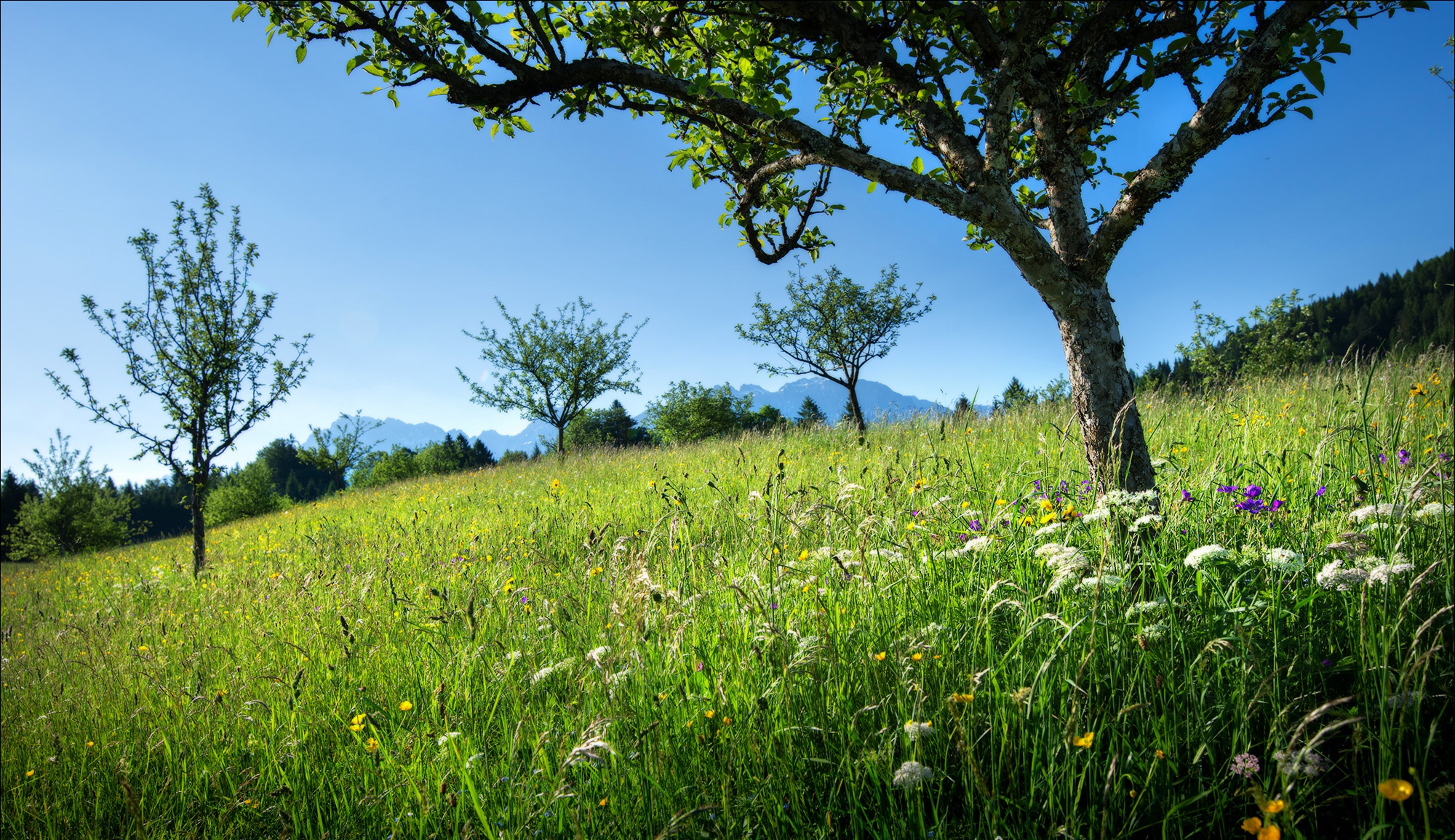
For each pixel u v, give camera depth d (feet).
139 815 7.67
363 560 20.98
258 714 10.96
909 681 6.87
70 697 13.76
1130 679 6.45
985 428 25.23
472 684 10.53
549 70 11.10
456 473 69.46
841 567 8.89
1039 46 9.45
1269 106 8.36
